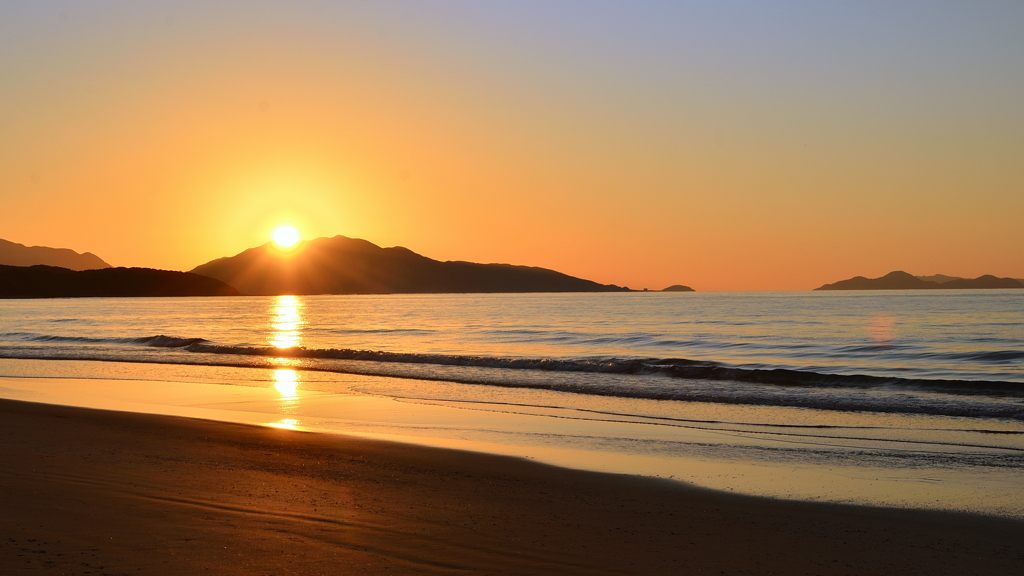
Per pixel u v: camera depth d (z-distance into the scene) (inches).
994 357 1242.0
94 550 238.4
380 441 494.0
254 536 262.5
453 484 370.3
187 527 270.8
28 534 254.1
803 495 355.6
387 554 247.6
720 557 256.4
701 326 2458.2
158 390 805.2
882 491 363.9
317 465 409.1
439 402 710.5
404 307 5723.4
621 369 968.9
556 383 841.5
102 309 5078.7
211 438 489.4
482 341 1795.0
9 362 1153.4
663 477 394.0
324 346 1608.0
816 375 844.0
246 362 1119.0
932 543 278.1
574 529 290.0
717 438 518.3
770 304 5132.9
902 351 1387.8
